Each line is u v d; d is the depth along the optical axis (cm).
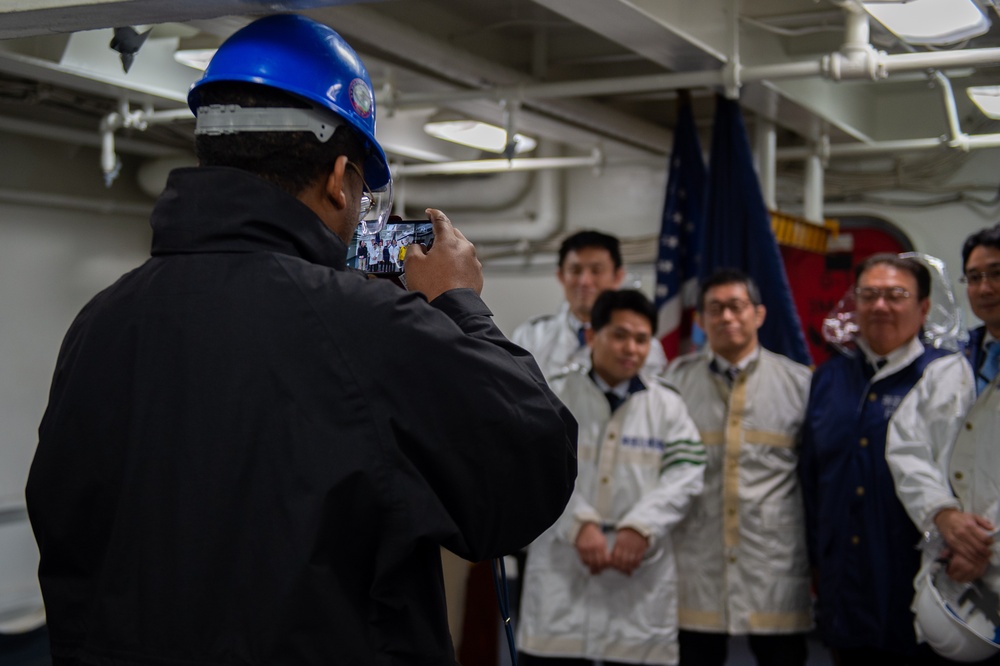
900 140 461
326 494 105
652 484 304
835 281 512
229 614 105
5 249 489
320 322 109
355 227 125
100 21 138
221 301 110
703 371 323
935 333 308
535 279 618
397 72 361
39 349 505
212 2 128
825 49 368
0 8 134
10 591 478
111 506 114
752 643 312
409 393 108
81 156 520
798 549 304
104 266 538
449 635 118
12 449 491
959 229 489
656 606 298
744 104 379
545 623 304
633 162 559
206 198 114
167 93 372
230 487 107
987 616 240
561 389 322
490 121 436
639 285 578
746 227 342
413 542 107
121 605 109
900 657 277
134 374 112
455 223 616
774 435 307
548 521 121
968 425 252
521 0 334
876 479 281
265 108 114
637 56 381
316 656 105
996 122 387
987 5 238
